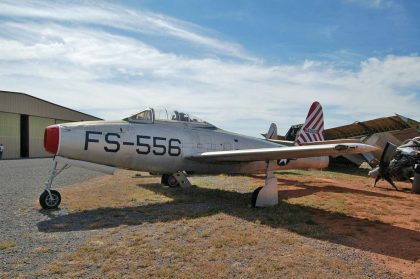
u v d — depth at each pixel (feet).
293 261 14.97
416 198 34.83
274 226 21.16
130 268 13.74
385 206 29.35
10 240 17.26
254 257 15.38
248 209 26.63
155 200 29.99
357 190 39.60
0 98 116.47
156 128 32.22
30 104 127.54
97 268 13.70
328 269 14.21
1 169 65.57
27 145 129.59
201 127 36.55
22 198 30.09
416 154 42.29
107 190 35.53
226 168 35.47
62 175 53.31
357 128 72.49
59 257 14.88
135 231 19.34
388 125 69.62
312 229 20.66
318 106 51.42
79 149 26.91
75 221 21.63
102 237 17.94
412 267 14.88
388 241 18.71
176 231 19.43
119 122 30.55
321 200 31.40
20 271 13.26
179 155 32.78
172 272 13.34
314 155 27.48
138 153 30.14
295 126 78.23
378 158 67.92
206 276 13.11
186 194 33.68
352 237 19.31
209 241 17.57
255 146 39.99
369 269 14.44
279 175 57.41
